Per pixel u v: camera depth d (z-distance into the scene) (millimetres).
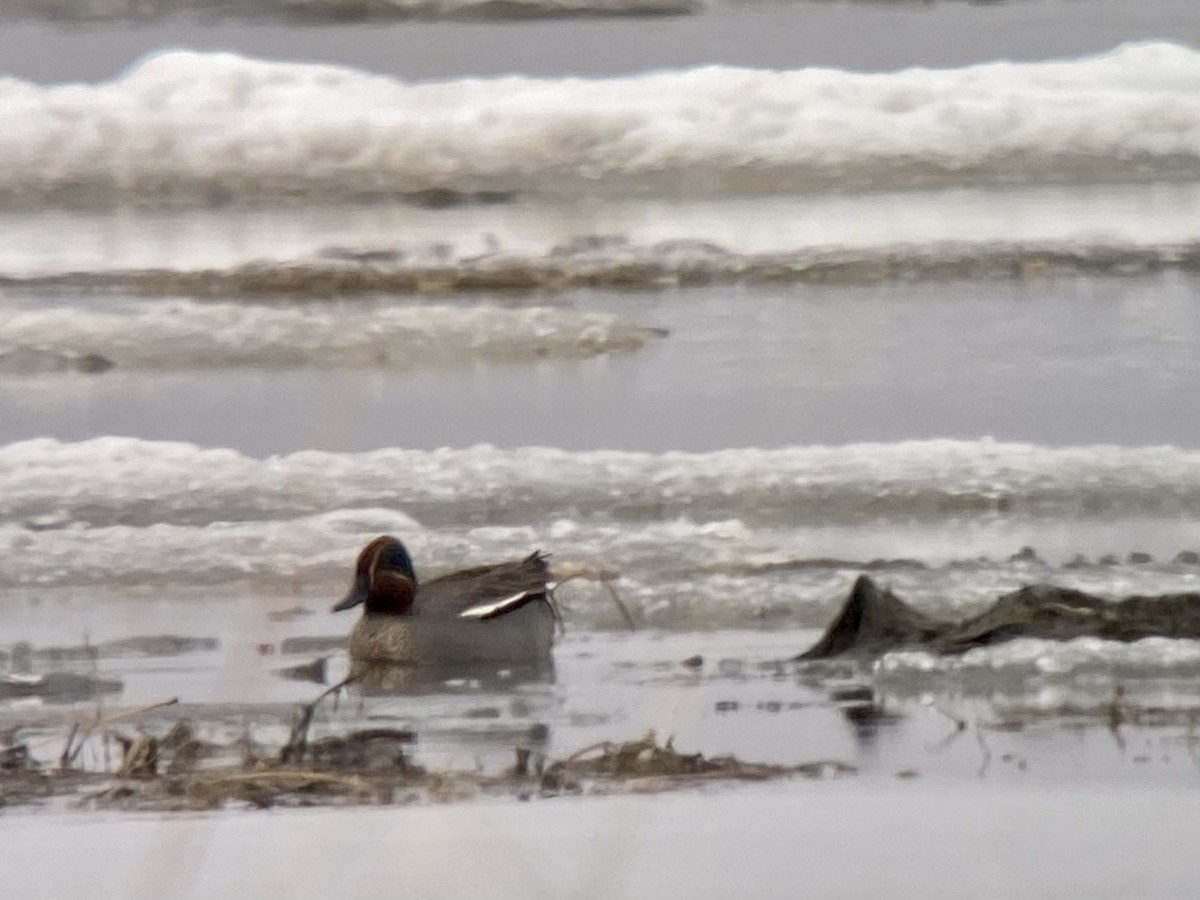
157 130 75688
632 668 34188
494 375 53875
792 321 58156
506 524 42438
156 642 36125
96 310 60250
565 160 74188
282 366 55281
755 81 78062
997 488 43688
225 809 26547
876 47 86125
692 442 48125
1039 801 26906
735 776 27859
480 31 87562
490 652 34750
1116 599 35781
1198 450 47062
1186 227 67688
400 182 73562
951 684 32469
